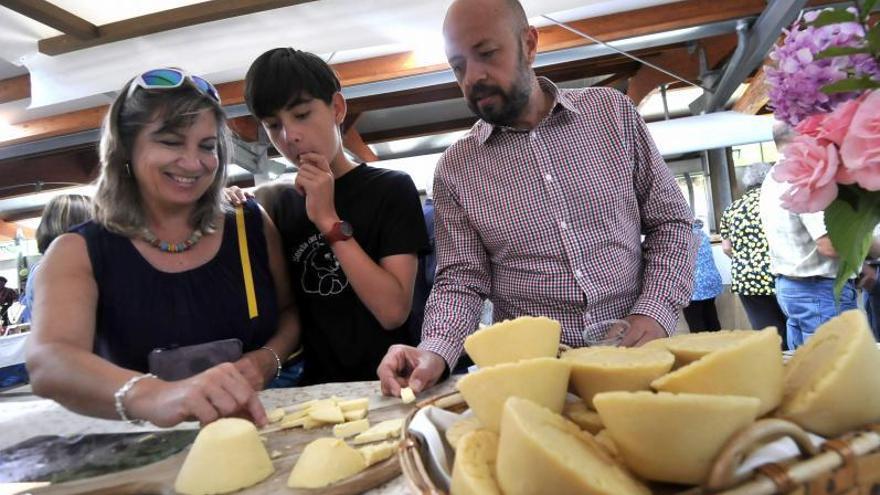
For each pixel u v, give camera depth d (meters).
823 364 0.40
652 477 0.36
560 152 1.20
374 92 3.00
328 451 0.63
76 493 0.65
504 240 1.24
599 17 2.75
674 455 0.34
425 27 2.13
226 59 2.23
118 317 1.10
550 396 0.45
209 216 1.18
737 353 0.39
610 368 0.46
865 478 0.33
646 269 1.21
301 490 0.61
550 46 2.79
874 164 0.49
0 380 2.19
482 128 1.27
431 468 0.44
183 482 0.63
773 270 2.17
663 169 1.23
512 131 1.23
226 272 1.19
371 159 4.60
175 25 2.04
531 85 1.16
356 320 1.30
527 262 1.23
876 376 0.38
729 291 3.88
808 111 0.62
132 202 1.12
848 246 0.55
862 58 0.58
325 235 1.19
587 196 1.19
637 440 0.35
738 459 0.32
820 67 0.59
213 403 0.77
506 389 0.44
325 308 1.32
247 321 1.19
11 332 4.00
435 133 4.81
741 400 0.33
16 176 4.30
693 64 3.73
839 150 0.51
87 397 0.84
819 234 1.81
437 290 1.24
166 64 2.22
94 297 1.07
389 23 2.09
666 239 1.19
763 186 2.17
